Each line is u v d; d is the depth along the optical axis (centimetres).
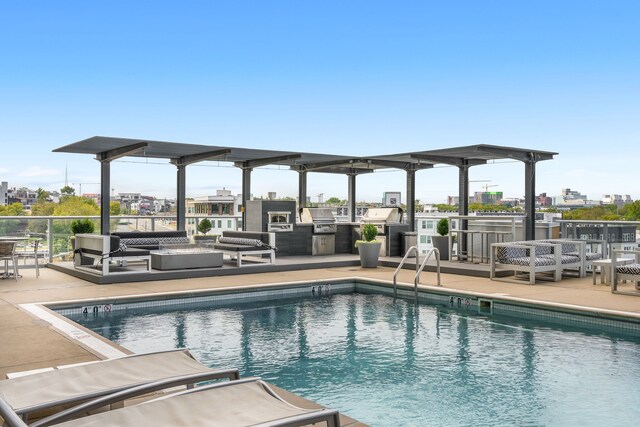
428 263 1225
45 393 264
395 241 1419
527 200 1188
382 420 395
